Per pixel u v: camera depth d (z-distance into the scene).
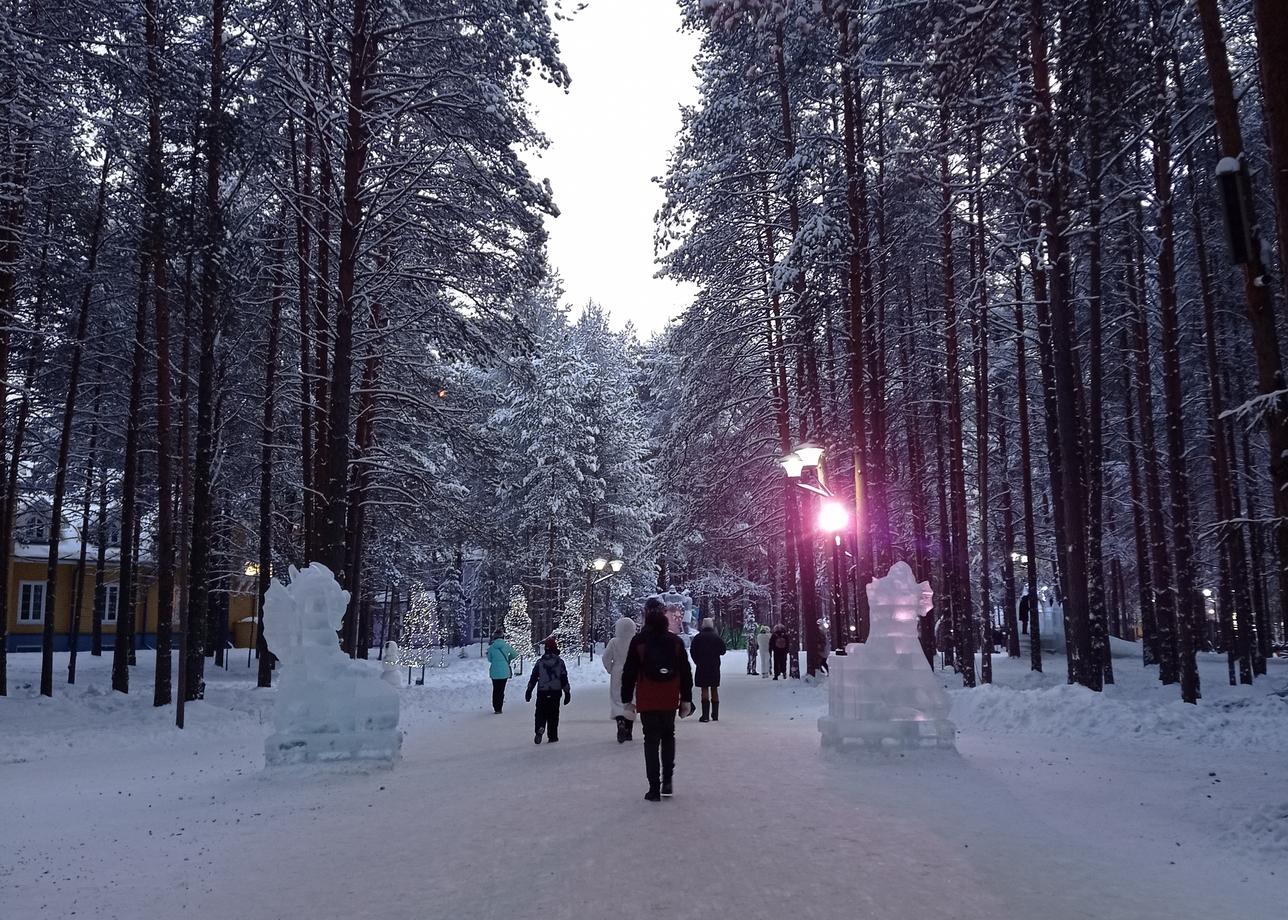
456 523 28.09
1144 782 9.04
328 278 21.27
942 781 9.16
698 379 29.44
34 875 6.18
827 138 20.86
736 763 10.47
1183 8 14.45
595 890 5.32
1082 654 15.58
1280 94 7.75
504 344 21.77
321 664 10.97
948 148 17.52
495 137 18.78
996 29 13.56
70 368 23.70
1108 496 33.84
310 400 22.41
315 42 17.45
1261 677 24.48
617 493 50.75
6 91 15.91
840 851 6.17
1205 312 20.03
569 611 41.50
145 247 17.70
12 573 43.41
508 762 11.27
